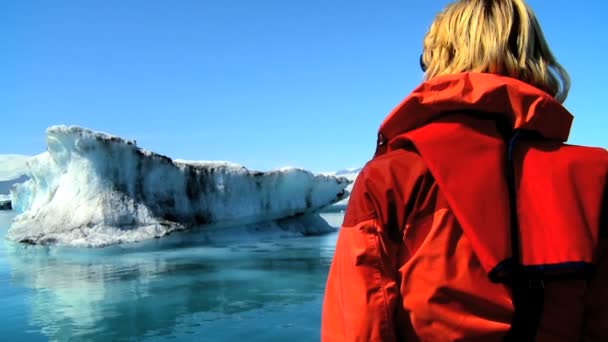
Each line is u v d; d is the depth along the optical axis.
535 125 1.04
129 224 9.49
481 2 1.21
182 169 10.48
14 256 8.28
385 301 1.03
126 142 9.87
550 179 1.02
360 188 1.09
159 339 4.42
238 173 11.12
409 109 1.09
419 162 1.05
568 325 0.99
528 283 0.96
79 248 8.92
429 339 1.00
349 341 1.03
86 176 9.70
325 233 12.73
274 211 11.66
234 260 8.16
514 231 0.99
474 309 0.98
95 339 4.42
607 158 1.07
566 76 1.23
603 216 1.04
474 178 1.01
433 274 0.99
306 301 5.65
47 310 5.25
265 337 4.48
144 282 6.51
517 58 1.15
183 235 10.05
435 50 1.25
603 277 1.04
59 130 9.73
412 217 1.04
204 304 5.53
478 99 1.04
